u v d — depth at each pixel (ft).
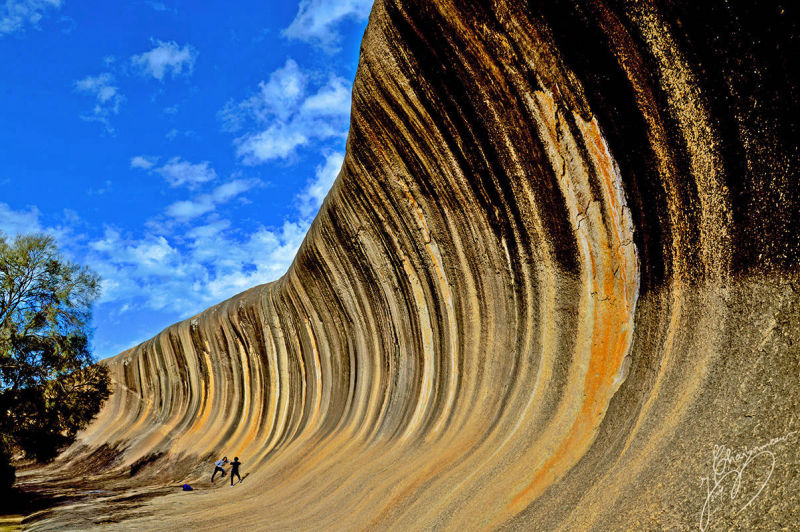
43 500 61.21
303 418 65.87
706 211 16.49
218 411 90.48
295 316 69.51
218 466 67.15
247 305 82.53
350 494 32.50
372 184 40.09
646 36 17.22
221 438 84.02
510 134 25.59
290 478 49.42
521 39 22.48
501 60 23.99
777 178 13.76
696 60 15.83
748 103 14.47
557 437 20.24
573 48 20.45
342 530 26.73
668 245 18.58
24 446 59.16
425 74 28.66
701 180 16.57
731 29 14.42
